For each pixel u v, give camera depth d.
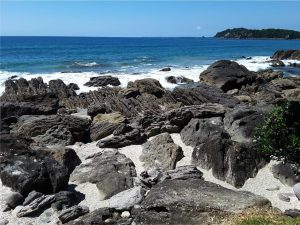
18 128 25.86
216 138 21.98
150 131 25.72
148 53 108.88
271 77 50.91
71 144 24.67
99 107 31.47
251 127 23.95
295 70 67.25
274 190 19.41
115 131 25.53
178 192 16.05
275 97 37.47
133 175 20.30
